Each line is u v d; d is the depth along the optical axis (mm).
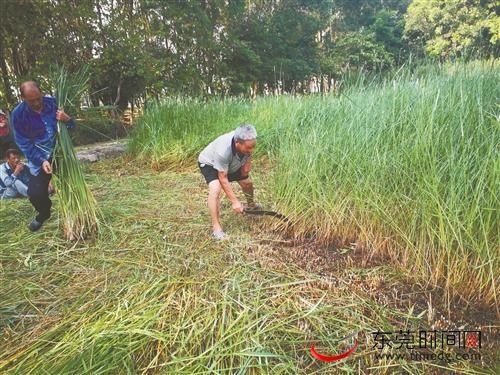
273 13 19422
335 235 2693
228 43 14266
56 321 1831
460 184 2033
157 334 1673
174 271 2268
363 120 2801
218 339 1668
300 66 18203
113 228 2979
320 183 2768
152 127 5852
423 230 2143
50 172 2643
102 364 1515
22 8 6910
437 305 1923
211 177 2734
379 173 2480
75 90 2867
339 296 1994
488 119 2197
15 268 2402
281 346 1646
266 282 2121
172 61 10656
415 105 2518
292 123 3947
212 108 6461
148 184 4398
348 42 21781
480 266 1862
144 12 10359
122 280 2182
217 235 2752
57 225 3078
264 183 3998
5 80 7254
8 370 1508
